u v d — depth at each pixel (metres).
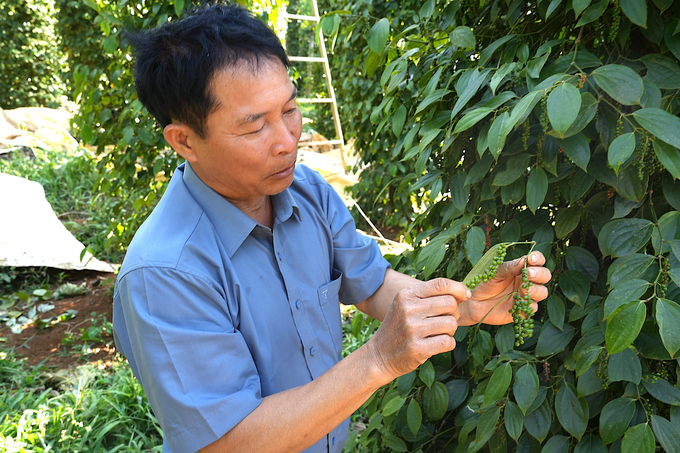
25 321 3.54
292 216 1.06
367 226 5.34
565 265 1.19
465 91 1.08
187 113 0.83
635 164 0.95
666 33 0.96
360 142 5.24
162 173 3.94
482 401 1.20
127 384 2.61
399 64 1.42
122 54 2.89
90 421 2.41
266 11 3.16
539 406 1.12
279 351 1.02
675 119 0.85
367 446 1.68
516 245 1.15
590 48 1.15
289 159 0.88
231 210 0.94
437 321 0.76
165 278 0.84
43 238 4.21
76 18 5.71
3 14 9.09
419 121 1.37
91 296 3.92
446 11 1.37
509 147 1.09
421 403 1.38
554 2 1.00
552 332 1.10
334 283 1.13
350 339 3.02
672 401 0.97
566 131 0.90
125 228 3.53
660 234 0.94
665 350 0.95
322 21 1.39
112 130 3.20
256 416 0.83
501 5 1.29
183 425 0.83
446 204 1.45
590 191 1.14
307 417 0.80
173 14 2.71
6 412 2.43
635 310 0.86
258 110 0.81
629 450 0.96
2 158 6.14
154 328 0.83
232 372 0.85
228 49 0.78
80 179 5.74
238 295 0.94
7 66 9.30
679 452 0.95
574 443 1.12
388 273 1.21
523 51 1.07
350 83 4.97
